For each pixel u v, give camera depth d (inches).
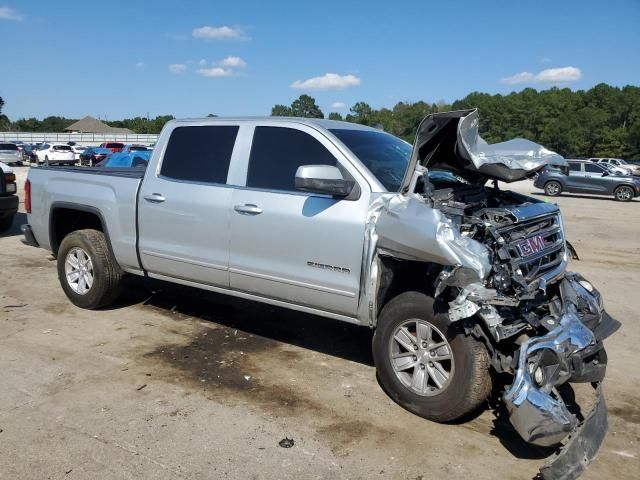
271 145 183.9
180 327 219.3
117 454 131.3
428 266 150.7
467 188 176.9
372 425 149.0
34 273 294.4
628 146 3769.7
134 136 3011.8
